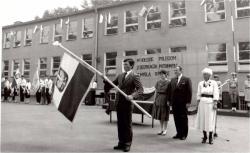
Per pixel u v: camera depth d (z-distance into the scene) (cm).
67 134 667
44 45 2622
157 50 1902
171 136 675
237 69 1568
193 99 1339
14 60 2894
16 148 507
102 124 852
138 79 525
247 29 1552
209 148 539
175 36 1808
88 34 2298
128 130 511
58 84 535
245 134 711
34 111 1254
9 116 1037
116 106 523
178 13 1833
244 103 1446
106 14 2191
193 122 947
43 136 635
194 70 1341
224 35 1619
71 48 2386
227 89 1506
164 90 704
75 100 521
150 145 558
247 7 1579
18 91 2045
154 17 1947
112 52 2134
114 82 557
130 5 2061
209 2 1548
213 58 1659
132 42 2017
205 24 1689
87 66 543
